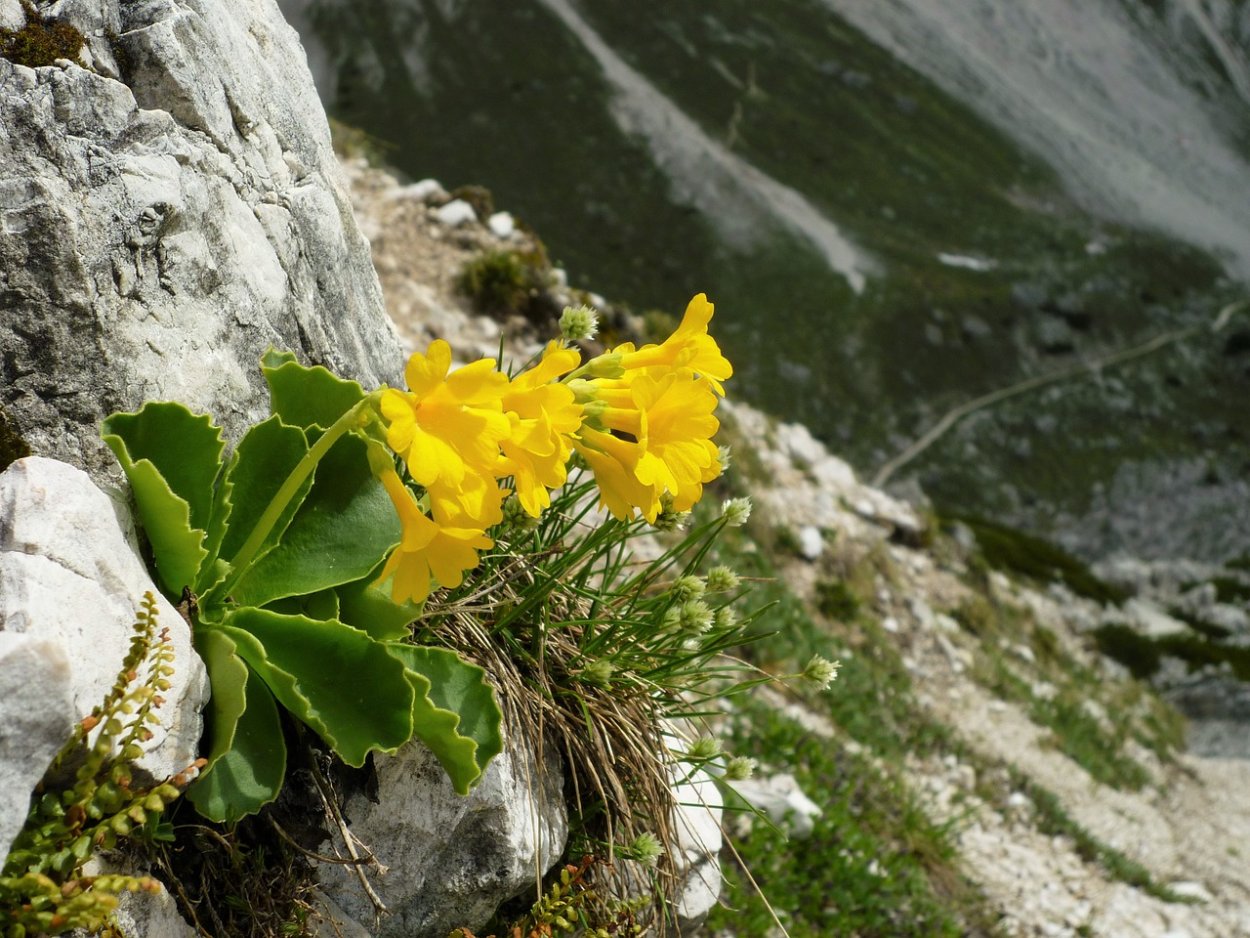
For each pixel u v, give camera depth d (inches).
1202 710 654.5
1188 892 360.5
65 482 77.1
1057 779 411.2
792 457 513.0
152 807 72.7
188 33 101.0
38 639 65.4
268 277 106.9
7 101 85.7
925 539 535.2
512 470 76.3
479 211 426.0
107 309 88.0
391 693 85.3
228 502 88.7
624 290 1164.5
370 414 78.5
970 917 260.5
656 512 83.0
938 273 1294.3
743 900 201.5
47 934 69.7
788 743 269.1
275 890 89.4
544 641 109.8
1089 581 772.6
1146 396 1251.8
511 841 101.1
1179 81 1877.5
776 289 1221.1
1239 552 1100.5
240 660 81.8
